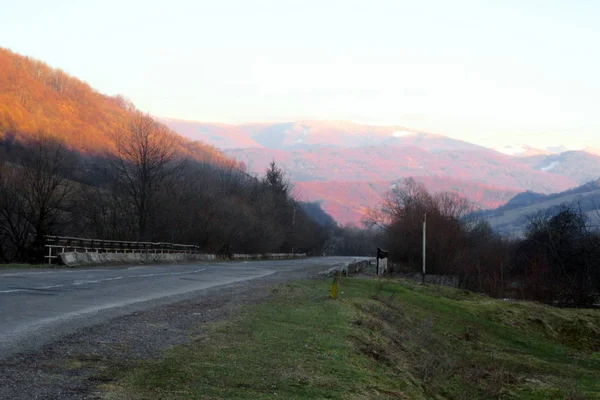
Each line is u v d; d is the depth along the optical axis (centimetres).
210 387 859
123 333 1176
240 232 7838
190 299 1884
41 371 833
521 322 3359
